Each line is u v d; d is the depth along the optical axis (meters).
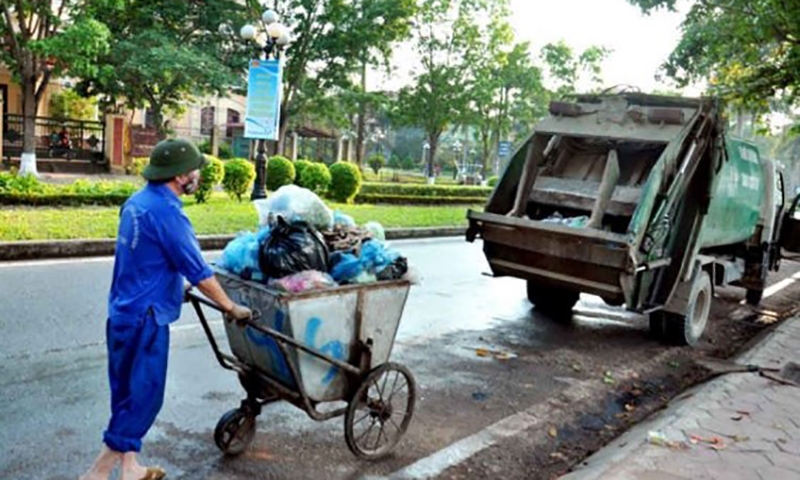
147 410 3.17
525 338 7.09
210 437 4.06
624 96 7.18
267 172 17.84
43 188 13.48
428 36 30.45
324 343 3.55
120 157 22.83
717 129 6.79
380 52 27.28
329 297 3.49
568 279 6.77
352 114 31.86
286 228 3.61
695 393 5.26
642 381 6.04
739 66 14.14
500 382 5.62
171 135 24.38
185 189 3.23
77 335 5.80
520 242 6.86
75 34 16.70
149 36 20.75
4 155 21.09
